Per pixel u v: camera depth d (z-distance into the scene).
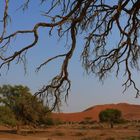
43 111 12.11
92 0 11.66
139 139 59.97
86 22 12.45
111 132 86.69
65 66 11.97
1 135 68.75
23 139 63.88
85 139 67.75
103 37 12.96
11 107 71.19
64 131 90.25
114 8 12.38
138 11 12.33
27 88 70.44
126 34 12.94
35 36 11.43
